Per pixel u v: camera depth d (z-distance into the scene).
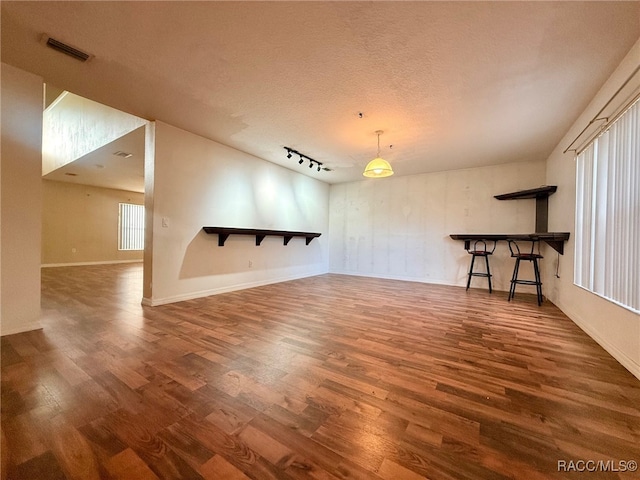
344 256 6.98
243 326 2.73
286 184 5.68
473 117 3.12
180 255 3.73
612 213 2.21
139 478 1.00
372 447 1.17
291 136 3.84
